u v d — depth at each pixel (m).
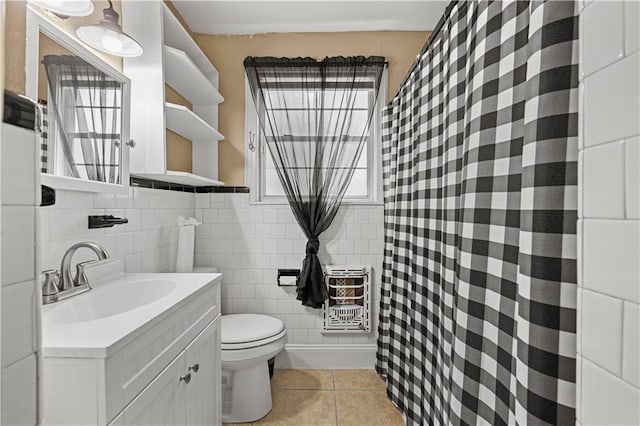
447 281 1.24
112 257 1.48
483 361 0.93
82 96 1.24
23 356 0.48
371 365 2.42
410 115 1.88
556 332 0.61
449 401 1.08
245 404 1.81
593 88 0.46
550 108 0.62
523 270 0.67
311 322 2.43
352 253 2.42
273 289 2.43
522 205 0.69
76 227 1.25
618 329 0.41
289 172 2.39
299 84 2.41
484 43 0.95
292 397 2.06
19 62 0.48
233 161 2.44
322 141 2.39
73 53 1.20
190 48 2.03
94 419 0.72
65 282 1.13
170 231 2.03
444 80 1.36
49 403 0.73
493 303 0.90
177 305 1.05
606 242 0.43
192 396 1.18
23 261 0.48
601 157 0.44
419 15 2.26
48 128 1.09
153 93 1.63
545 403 0.61
